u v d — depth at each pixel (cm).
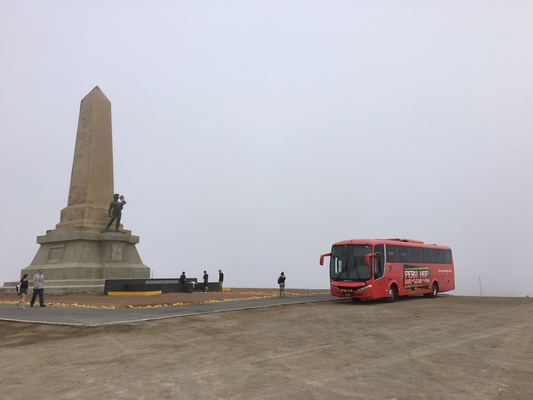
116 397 690
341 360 944
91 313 1748
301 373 834
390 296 2461
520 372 845
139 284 3172
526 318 1686
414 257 2742
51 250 3600
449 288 3141
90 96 3750
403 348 1075
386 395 698
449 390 726
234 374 828
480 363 918
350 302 2484
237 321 1589
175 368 876
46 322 1460
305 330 1373
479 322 1568
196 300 2495
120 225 3716
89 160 3603
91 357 986
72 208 3591
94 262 3416
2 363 939
